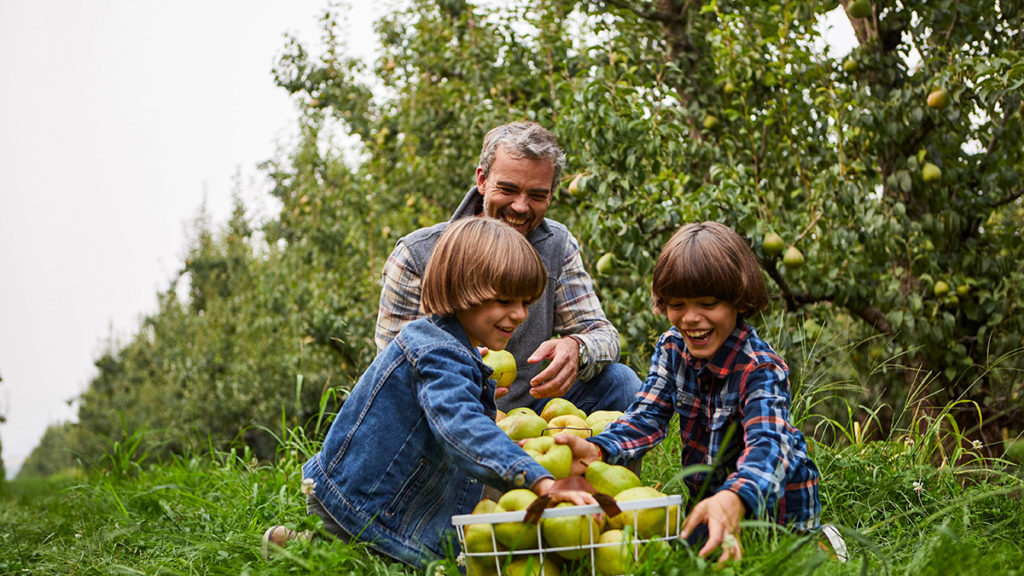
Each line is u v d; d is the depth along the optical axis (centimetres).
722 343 213
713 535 171
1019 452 288
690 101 546
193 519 317
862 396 426
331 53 902
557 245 299
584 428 223
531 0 593
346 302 752
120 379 2448
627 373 284
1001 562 181
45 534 332
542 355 260
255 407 992
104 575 244
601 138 447
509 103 632
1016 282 447
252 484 335
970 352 457
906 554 205
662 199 448
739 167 451
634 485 198
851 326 491
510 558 177
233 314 1379
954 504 230
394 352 211
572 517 173
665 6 556
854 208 441
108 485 379
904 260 464
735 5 555
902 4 446
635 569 169
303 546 203
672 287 207
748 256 211
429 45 741
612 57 498
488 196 288
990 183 458
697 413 226
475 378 207
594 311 298
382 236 741
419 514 210
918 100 433
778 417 201
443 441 193
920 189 445
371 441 208
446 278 206
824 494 255
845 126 457
